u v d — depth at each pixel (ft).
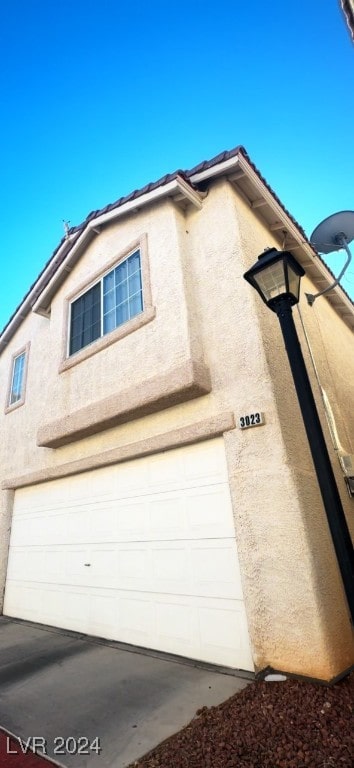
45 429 25.27
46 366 32.07
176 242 21.48
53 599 23.97
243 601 15.06
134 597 18.92
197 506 17.49
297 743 9.67
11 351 38.78
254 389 16.80
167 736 10.70
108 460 21.66
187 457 18.54
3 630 23.94
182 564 17.38
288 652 13.38
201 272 20.94
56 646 19.49
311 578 13.47
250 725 10.61
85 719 11.98
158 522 18.90
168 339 19.67
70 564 23.38
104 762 9.90
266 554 14.62
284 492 14.75
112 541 20.94
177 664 15.58
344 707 11.00
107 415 20.86
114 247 25.62
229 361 18.04
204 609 16.11
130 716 11.89
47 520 26.53
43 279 31.37
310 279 28.81
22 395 34.06
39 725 11.87
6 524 30.53
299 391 11.09
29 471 29.30
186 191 21.80
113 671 15.48
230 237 20.48
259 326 17.65
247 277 12.78
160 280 21.39
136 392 19.60
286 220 24.31
